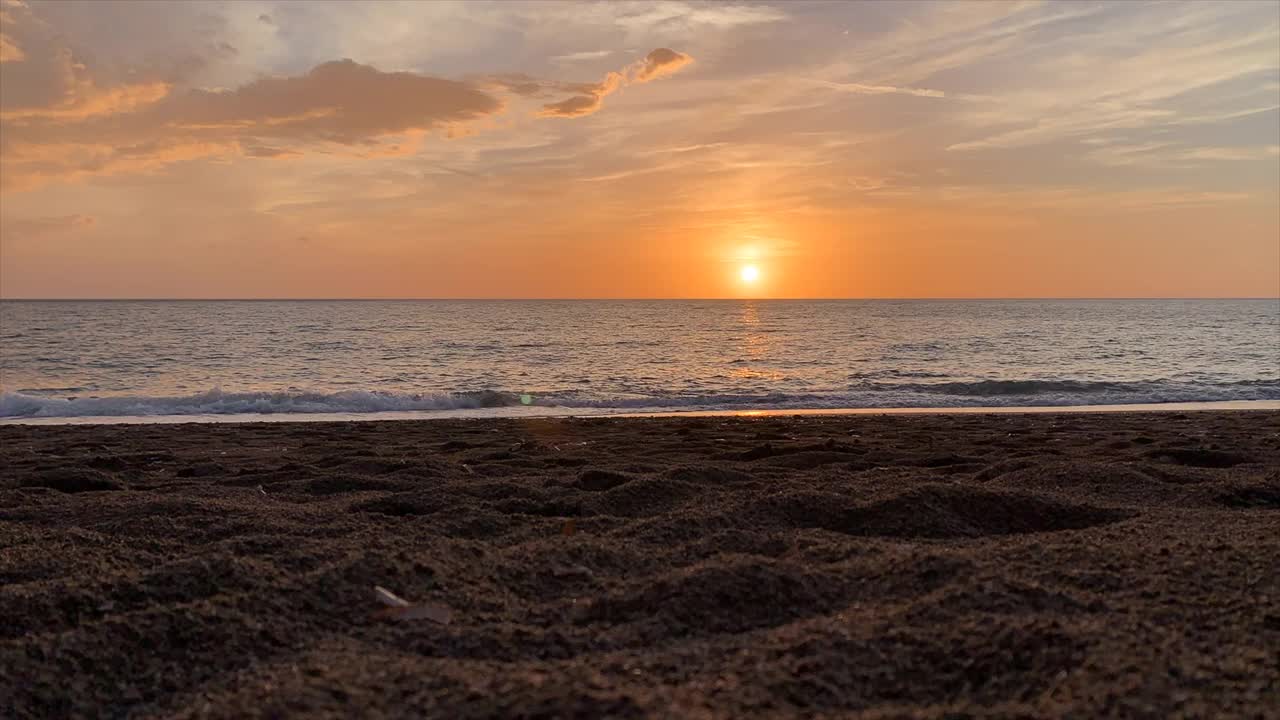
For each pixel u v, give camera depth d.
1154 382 24.67
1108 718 2.83
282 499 7.91
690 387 26.12
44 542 5.72
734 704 3.08
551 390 25.45
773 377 29.45
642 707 2.98
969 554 4.96
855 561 4.96
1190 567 4.43
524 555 5.26
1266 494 7.17
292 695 3.20
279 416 18.81
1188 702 2.91
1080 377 28.92
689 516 6.34
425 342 48.75
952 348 43.38
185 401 20.19
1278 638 3.51
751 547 5.54
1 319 84.44
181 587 4.45
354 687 3.29
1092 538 5.26
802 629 3.85
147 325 70.81
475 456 11.13
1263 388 23.03
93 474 9.00
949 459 10.23
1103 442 11.96
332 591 4.46
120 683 3.55
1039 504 6.58
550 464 10.23
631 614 4.24
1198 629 3.66
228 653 3.77
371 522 6.56
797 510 6.64
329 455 11.46
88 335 54.41
